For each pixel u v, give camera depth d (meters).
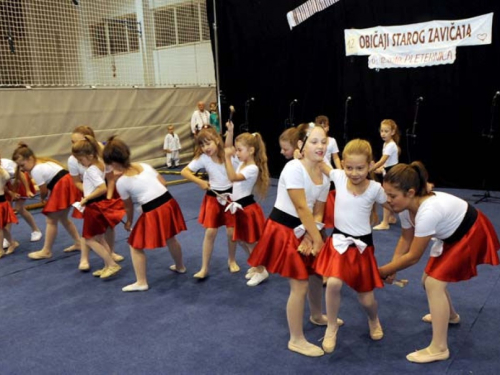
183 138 9.16
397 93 6.55
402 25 6.34
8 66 7.65
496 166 6.02
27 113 6.82
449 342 2.44
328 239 2.37
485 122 6.00
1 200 4.02
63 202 3.93
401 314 2.79
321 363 2.28
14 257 4.09
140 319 2.83
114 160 3.11
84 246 3.68
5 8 7.54
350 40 6.75
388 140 4.62
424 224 2.12
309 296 2.62
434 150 6.44
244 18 7.70
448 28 6.01
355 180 2.21
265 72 7.71
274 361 2.31
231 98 8.20
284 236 2.29
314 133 2.24
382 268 2.31
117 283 3.43
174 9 9.02
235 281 3.39
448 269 2.18
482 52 5.87
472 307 2.84
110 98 7.86
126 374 2.24
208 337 2.58
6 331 2.73
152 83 9.02
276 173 7.94
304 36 7.21
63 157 7.29
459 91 6.11
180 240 4.43
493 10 5.72
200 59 9.47
